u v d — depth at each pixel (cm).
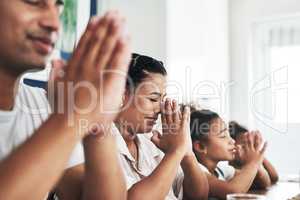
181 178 95
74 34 127
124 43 30
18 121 51
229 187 100
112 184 53
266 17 263
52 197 62
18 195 26
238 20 273
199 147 115
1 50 35
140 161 86
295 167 246
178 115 78
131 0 168
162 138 77
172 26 194
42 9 34
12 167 27
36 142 28
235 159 116
